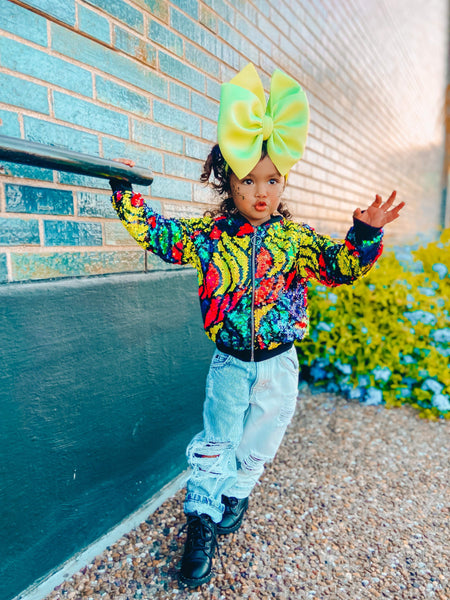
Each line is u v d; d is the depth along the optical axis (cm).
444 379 255
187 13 178
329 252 117
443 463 206
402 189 661
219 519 137
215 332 127
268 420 138
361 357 275
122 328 149
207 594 128
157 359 168
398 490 184
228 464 136
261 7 244
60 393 128
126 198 120
